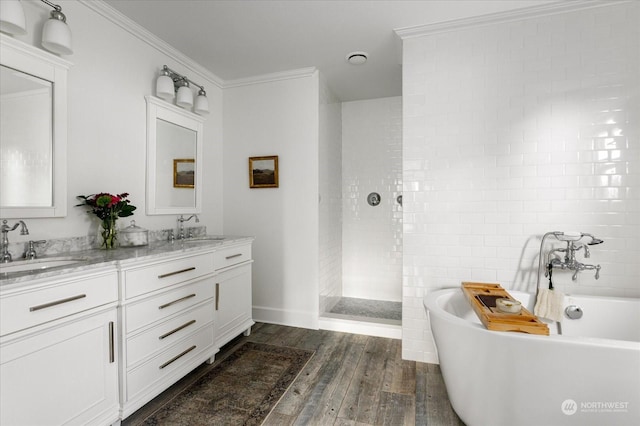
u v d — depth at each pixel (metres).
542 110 2.20
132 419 1.71
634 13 2.04
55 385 1.31
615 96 2.08
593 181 2.12
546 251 2.20
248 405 1.85
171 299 1.93
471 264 2.35
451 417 1.79
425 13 2.22
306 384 2.10
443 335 1.80
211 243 2.41
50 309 1.29
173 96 2.55
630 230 2.06
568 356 1.42
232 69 3.14
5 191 1.61
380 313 3.40
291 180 3.22
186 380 2.12
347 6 2.15
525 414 1.53
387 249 3.99
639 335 1.93
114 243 2.06
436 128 2.42
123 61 2.28
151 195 2.49
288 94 3.22
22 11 1.54
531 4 2.12
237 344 2.73
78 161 1.97
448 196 2.40
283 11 2.20
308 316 3.16
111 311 1.57
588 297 2.02
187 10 2.18
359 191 4.10
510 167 2.27
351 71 3.20
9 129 1.62
